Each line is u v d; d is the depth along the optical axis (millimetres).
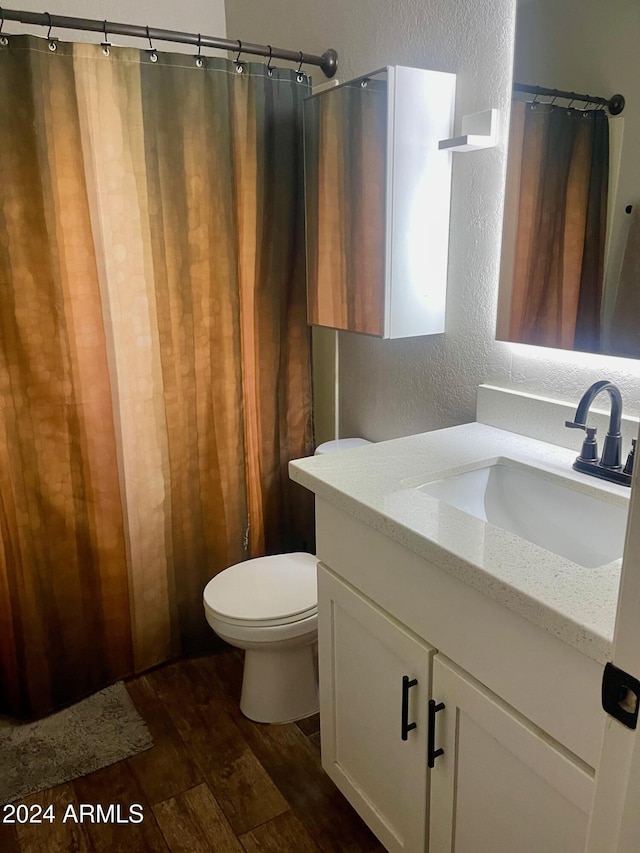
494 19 1454
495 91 1484
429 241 1669
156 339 1893
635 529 550
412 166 1590
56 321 1740
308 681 1893
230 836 1539
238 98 1849
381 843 1454
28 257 1680
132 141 1727
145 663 2127
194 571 2146
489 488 1435
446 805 1179
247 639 1715
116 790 1671
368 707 1366
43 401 1777
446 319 1748
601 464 1294
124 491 1950
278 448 2234
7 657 1881
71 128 1651
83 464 1867
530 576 933
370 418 2123
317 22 1991
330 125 1802
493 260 1571
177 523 2076
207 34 2434
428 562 1097
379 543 1220
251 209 1956
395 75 1507
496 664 999
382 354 2014
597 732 853
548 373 1497
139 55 1681
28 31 2105
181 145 1788
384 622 1237
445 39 1582
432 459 1419
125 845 1521
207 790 1665
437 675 1126
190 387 1985
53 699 1950
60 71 1610
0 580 1825
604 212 1311
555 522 1316
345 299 1852
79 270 1739
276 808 1611
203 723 1896
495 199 1535
